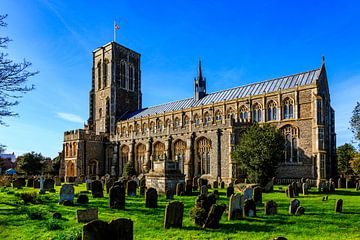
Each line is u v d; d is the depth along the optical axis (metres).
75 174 69.06
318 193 32.31
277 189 36.56
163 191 30.77
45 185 33.12
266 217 16.83
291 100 47.88
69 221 15.18
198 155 52.88
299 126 46.09
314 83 45.03
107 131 80.75
